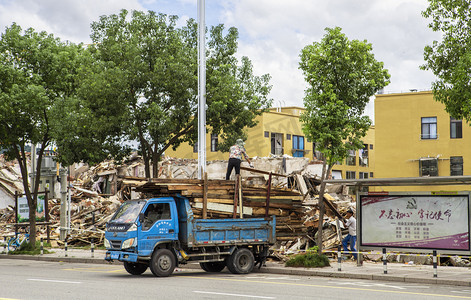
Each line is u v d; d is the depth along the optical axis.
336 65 20.31
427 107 46.34
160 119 26.06
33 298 12.11
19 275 18.05
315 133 20.44
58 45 29.22
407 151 46.78
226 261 19.06
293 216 21.47
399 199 19.59
